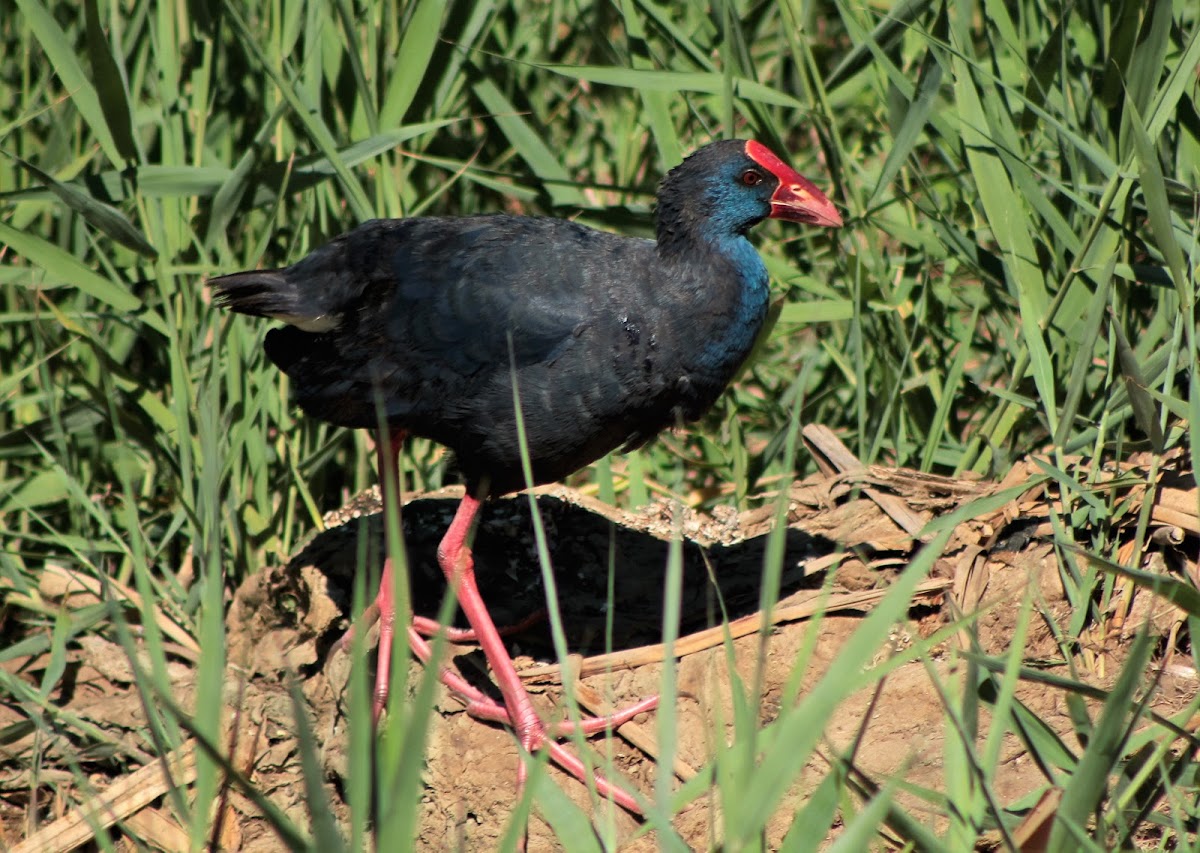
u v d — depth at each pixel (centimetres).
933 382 870
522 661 756
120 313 867
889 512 813
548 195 906
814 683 721
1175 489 741
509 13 1044
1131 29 752
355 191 798
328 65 892
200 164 870
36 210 891
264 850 711
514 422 728
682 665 735
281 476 896
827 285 952
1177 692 681
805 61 878
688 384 755
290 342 772
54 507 914
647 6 850
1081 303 801
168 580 836
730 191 756
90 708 776
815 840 446
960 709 533
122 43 940
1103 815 538
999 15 822
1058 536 721
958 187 934
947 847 492
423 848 703
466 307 725
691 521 870
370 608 763
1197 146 784
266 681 787
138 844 575
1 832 726
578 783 690
